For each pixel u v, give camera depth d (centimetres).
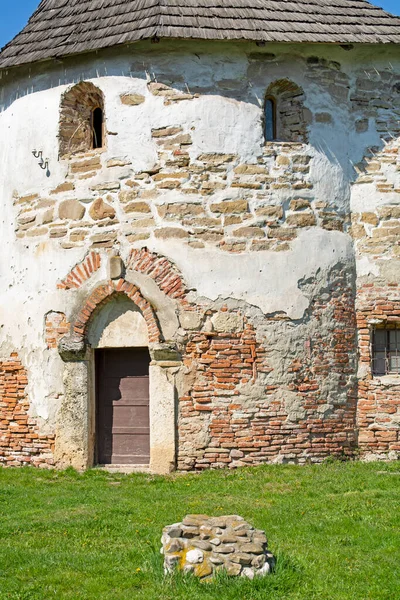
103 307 1186
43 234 1235
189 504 902
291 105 1230
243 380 1145
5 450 1244
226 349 1146
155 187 1171
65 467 1173
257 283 1161
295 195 1194
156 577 658
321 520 830
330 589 645
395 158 1267
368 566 697
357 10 1282
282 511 866
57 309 1205
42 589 652
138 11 1207
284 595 630
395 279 1244
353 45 1231
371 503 893
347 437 1205
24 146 1271
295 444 1159
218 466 1132
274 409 1152
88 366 1182
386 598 632
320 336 1189
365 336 1234
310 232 1197
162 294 1151
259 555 655
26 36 1284
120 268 1164
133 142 1184
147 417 1179
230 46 1189
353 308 1234
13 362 1252
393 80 1284
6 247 1291
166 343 1136
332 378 1195
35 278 1238
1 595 641
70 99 1240
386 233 1249
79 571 686
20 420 1231
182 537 665
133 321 1172
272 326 1161
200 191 1165
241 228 1167
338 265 1215
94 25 1226
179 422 1133
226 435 1136
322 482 1011
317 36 1187
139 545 748
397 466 1117
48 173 1238
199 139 1172
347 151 1255
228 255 1159
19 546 759
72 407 1173
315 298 1190
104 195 1191
